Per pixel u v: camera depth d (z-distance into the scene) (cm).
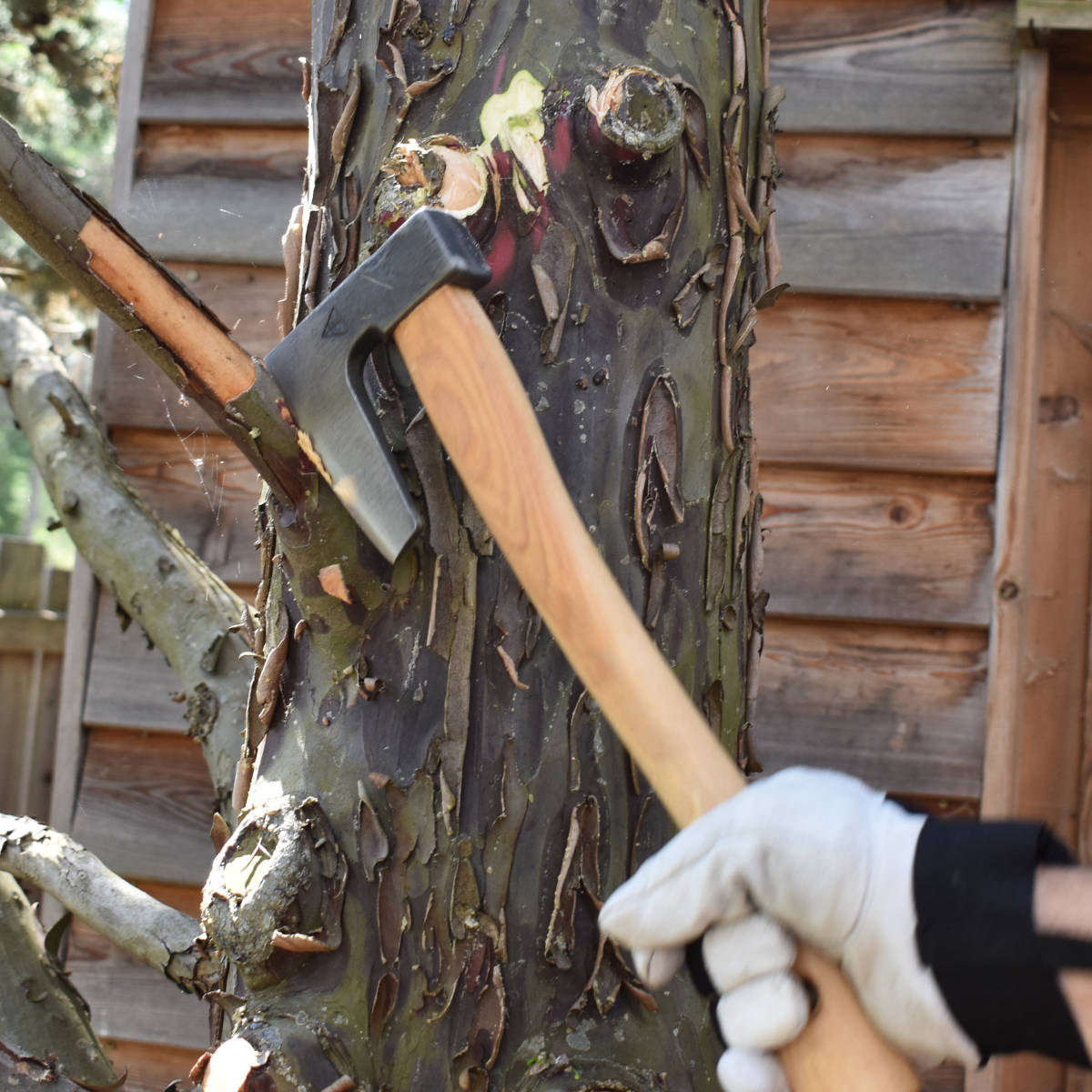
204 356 76
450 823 81
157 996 205
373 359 83
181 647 139
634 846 84
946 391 194
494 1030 79
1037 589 212
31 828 121
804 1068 60
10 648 282
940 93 196
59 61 396
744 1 94
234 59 215
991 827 58
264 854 82
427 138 84
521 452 73
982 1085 186
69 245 75
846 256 197
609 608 70
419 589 82
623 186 83
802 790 61
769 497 199
